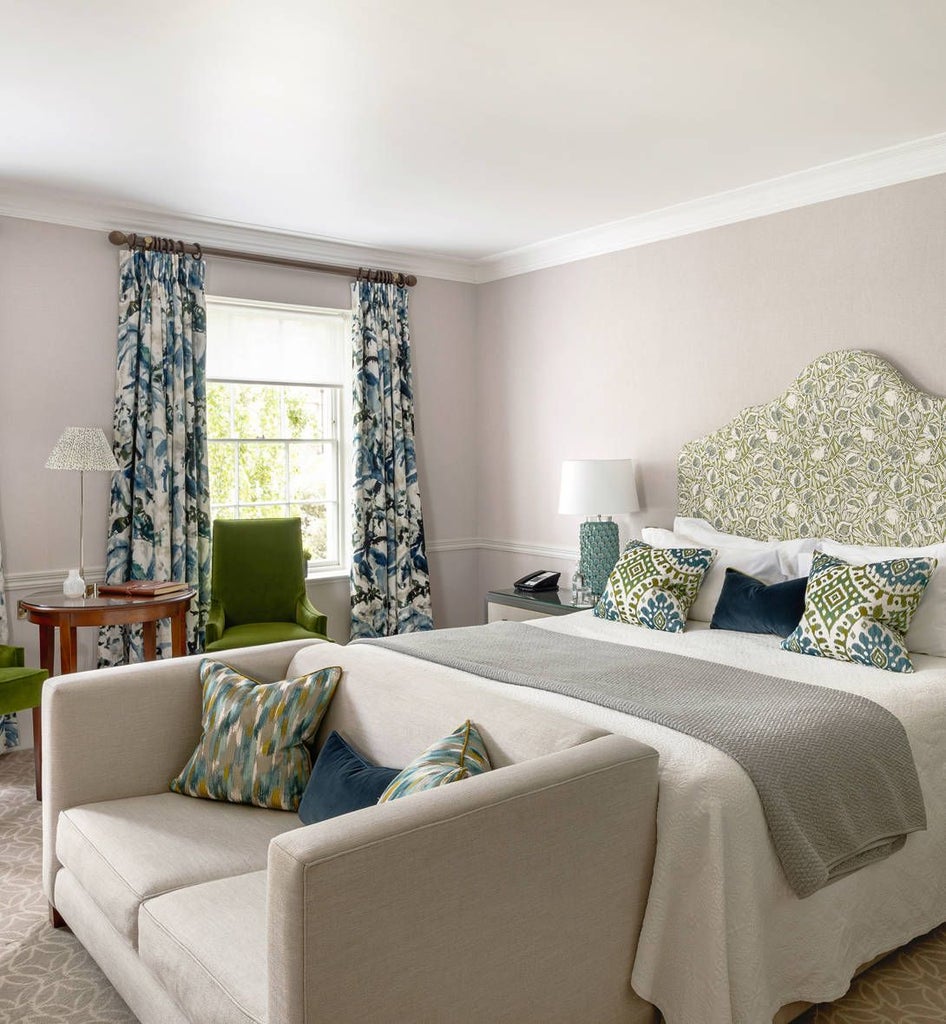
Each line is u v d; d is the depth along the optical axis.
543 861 1.80
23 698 3.57
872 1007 2.33
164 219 4.66
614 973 1.98
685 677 2.85
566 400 5.38
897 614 3.11
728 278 4.42
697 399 4.60
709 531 4.38
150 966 1.93
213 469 5.15
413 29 2.60
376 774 2.28
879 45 2.71
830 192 3.96
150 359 4.62
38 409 4.39
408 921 1.60
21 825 3.50
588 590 4.71
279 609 4.91
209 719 2.65
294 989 1.49
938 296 3.63
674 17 2.53
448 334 5.91
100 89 3.03
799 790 2.20
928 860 2.58
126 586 4.07
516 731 2.14
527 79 2.96
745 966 1.99
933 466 3.60
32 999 2.35
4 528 4.31
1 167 3.87
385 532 5.54
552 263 5.39
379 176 4.00
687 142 3.57
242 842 2.32
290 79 2.95
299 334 5.38
